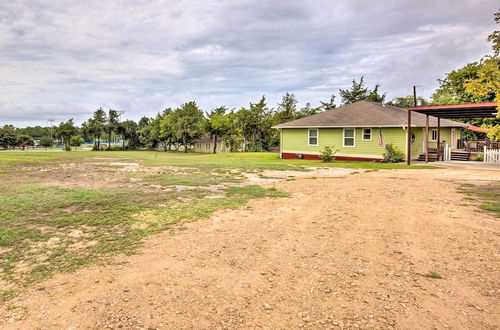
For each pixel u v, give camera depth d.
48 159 27.95
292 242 5.51
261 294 3.73
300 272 4.32
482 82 11.58
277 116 53.88
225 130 55.59
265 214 7.44
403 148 22.34
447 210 7.45
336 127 25.14
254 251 5.11
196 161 24.47
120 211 7.71
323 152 24.55
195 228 6.36
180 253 5.04
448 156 22.66
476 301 3.50
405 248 5.13
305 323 3.13
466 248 5.06
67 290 3.83
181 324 3.12
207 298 3.64
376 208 7.83
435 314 3.26
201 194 9.95
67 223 6.67
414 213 7.27
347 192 10.02
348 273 4.26
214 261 4.72
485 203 8.09
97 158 30.14
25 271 4.36
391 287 3.85
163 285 3.96
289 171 16.83
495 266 4.38
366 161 24.08
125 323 3.13
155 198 9.30
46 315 3.29
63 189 10.80
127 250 5.17
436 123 25.11
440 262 4.56
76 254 4.99
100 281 4.07
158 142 73.56
